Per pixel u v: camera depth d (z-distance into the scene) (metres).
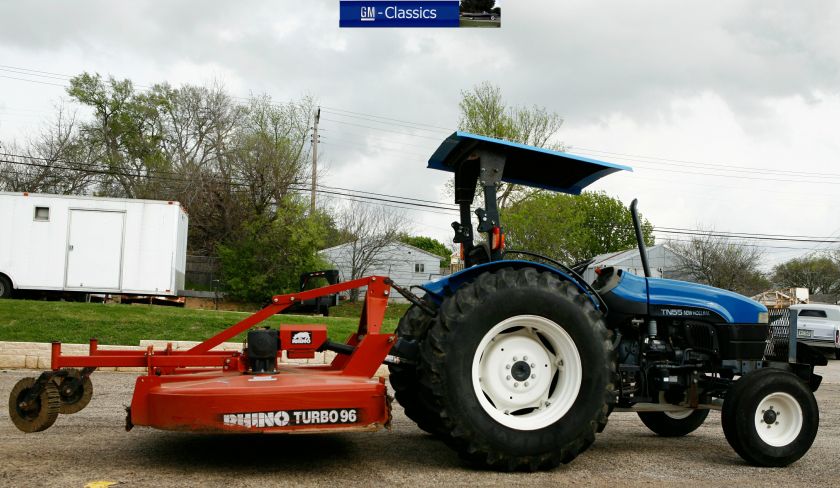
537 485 3.71
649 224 53.66
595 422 4.12
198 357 4.24
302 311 5.10
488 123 35.47
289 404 3.75
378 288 4.27
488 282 4.13
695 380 4.89
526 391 4.22
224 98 46.12
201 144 45.72
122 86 46.00
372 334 4.13
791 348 5.14
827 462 4.64
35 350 10.14
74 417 5.62
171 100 46.34
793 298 29.70
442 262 46.19
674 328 5.07
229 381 3.86
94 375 9.35
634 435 5.71
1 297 16.89
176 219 17.70
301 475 3.81
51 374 3.97
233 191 35.47
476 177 5.05
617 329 4.90
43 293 17.94
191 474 3.76
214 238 35.88
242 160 36.06
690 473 4.19
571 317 4.16
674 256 44.16
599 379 4.15
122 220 17.42
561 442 4.04
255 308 29.75
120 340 11.41
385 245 39.31
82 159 39.53
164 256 17.58
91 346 4.34
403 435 5.21
